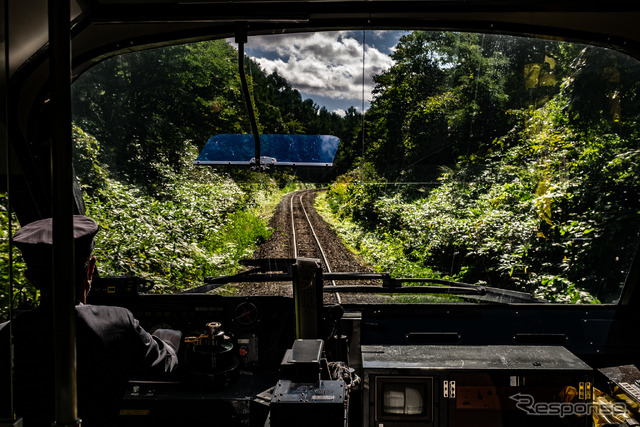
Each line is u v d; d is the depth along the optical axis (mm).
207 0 2676
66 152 1123
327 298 2963
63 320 1134
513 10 2854
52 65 1119
